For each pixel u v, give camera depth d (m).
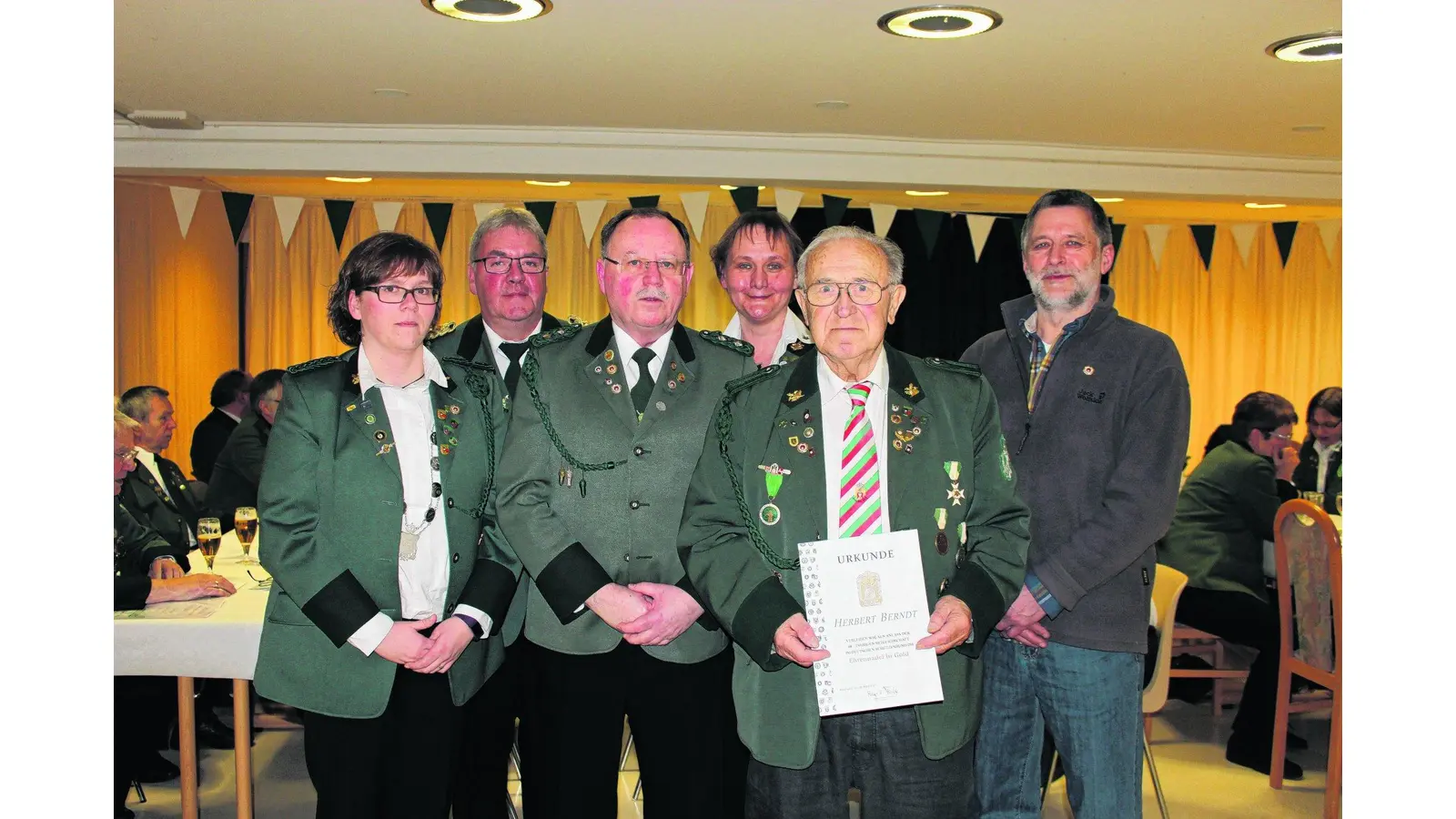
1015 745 2.22
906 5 2.87
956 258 7.18
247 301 6.29
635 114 4.29
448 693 2.01
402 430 2.04
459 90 3.88
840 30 3.11
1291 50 3.25
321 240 6.29
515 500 2.01
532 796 2.10
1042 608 2.05
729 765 2.21
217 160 4.52
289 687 1.95
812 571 1.72
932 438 1.82
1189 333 7.18
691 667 2.05
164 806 3.32
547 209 5.92
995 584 1.80
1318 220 6.91
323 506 1.95
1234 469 3.98
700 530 1.84
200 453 4.83
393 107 4.18
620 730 2.07
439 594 2.03
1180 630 4.14
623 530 2.03
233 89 3.88
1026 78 3.67
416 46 3.29
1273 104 4.03
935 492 1.80
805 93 3.91
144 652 2.48
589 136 4.62
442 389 2.09
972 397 1.91
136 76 3.68
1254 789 3.49
